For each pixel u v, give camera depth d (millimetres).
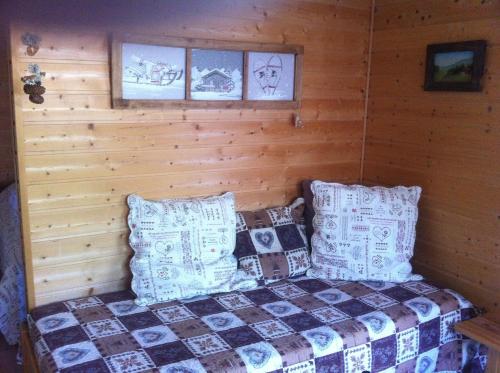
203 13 2236
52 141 2023
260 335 1855
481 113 2221
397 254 2396
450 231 2422
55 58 1968
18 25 1879
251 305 2113
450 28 2328
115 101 2084
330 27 2615
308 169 2715
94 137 2104
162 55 2162
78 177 2104
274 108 2508
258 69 2418
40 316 1977
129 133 2174
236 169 2480
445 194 2432
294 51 2494
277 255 2412
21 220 2025
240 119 2436
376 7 2715
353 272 2391
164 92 2199
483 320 2199
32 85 1908
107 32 2043
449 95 2361
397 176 2689
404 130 2619
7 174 3328
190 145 2330
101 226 2191
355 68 2752
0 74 3125
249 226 2451
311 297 2203
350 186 2520
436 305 2162
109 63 2068
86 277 2197
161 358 1688
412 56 2529
